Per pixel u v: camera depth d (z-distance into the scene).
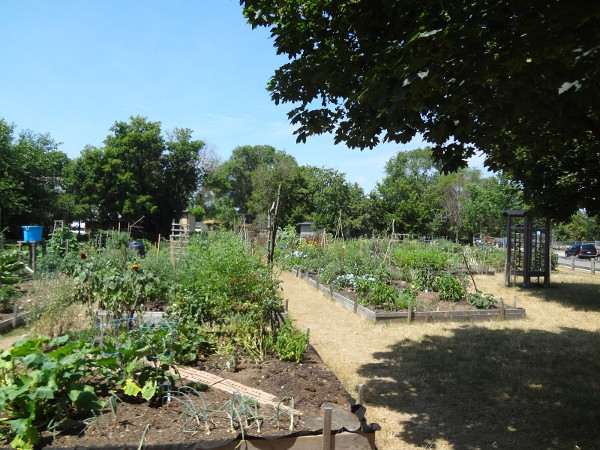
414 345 7.80
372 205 39.69
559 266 24.41
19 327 8.12
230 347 5.82
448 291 11.39
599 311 11.05
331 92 5.50
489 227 38.31
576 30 3.41
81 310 7.18
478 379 6.12
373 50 4.61
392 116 4.20
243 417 3.76
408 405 5.27
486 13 3.59
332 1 4.85
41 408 3.57
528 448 4.25
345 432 3.66
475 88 4.10
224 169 65.00
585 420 4.83
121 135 38.81
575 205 8.54
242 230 23.20
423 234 39.97
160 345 4.73
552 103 4.74
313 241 25.52
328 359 7.01
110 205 37.41
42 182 31.42
